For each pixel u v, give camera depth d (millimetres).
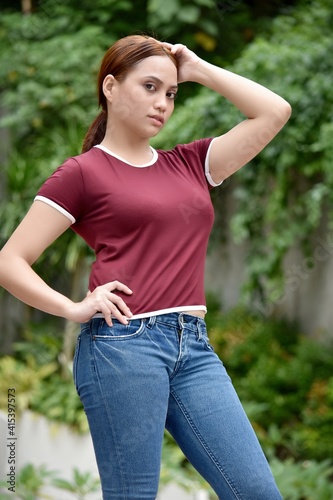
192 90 8719
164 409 2326
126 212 2354
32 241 2373
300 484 5531
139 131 2441
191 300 2402
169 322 2350
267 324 7473
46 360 8344
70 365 7863
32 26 9141
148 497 2316
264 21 8836
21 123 8977
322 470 6023
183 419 2375
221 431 2332
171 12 8375
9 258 2359
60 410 7141
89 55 8758
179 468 6098
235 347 7258
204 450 2344
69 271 8797
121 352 2303
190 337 2389
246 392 6746
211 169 2617
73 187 2383
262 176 7133
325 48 6730
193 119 7281
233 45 8906
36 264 8445
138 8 9211
